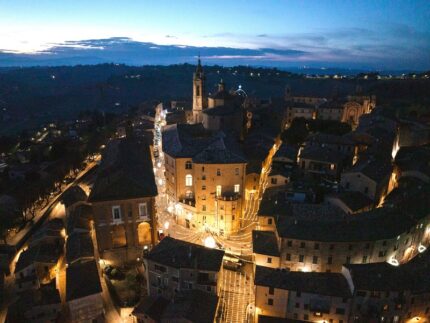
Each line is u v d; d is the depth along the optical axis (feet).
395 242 221.05
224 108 391.04
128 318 215.92
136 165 300.81
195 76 460.55
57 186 413.39
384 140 359.87
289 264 225.97
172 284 214.69
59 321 216.33
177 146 310.65
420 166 307.78
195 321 179.01
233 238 286.87
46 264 249.34
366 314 190.80
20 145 618.44
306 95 643.04
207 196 293.64
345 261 218.79
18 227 330.95
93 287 209.97
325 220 226.38
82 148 534.78
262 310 209.36
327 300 196.34
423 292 188.96
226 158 288.51
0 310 229.66
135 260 261.85
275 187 299.99
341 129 447.01
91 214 300.40
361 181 281.74
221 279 228.22
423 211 239.71
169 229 302.66
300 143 425.28
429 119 498.28
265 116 506.48
